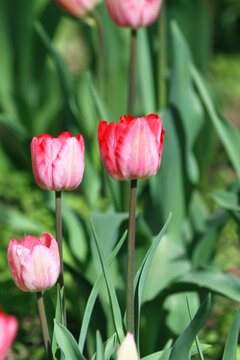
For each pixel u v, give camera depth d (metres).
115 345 1.11
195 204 1.63
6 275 1.81
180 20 2.16
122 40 2.13
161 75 1.55
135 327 1.14
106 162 1.06
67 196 2.41
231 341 1.10
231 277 1.34
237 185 1.48
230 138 1.48
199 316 1.08
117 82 2.16
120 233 1.37
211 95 1.48
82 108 2.44
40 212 2.28
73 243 1.45
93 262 1.43
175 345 1.10
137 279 1.13
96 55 1.89
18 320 1.62
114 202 1.51
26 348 1.58
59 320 1.11
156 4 1.38
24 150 1.55
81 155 1.08
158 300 1.37
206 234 1.46
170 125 1.48
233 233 2.17
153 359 1.14
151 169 1.06
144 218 1.53
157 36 1.59
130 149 1.04
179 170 1.50
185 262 1.42
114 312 1.11
